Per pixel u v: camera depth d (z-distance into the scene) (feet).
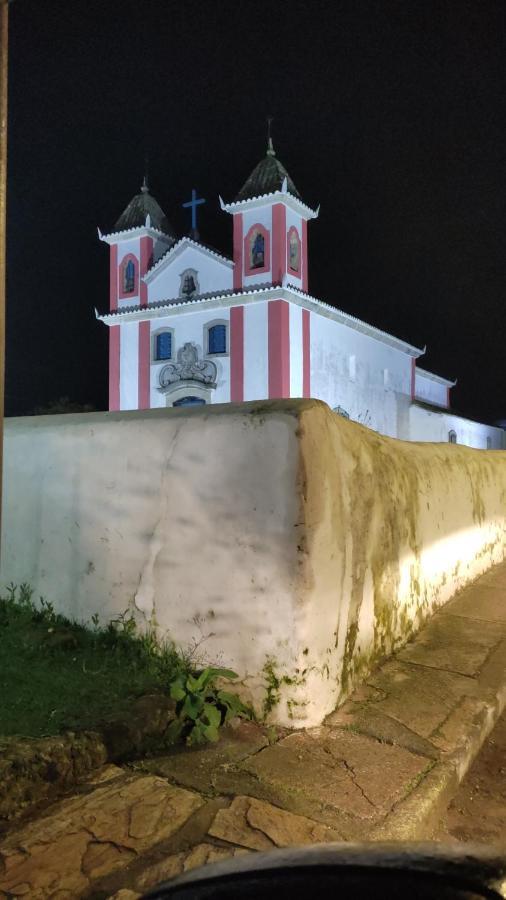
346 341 90.74
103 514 12.64
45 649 11.78
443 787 9.24
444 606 18.22
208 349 84.84
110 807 8.25
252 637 10.91
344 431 12.33
